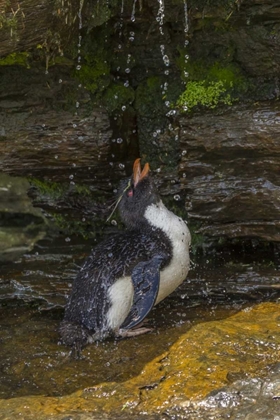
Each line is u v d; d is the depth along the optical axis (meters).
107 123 10.66
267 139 10.17
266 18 9.93
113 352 9.30
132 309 9.14
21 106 10.68
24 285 11.16
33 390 8.55
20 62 10.27
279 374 7.97
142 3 10.04
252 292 10.57
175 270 10.05
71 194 11.76
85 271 9.97
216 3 9.82
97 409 7.80
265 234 10.73
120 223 11.98
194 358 8.56
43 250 12.13
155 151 11.34
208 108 10.70
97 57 10.61
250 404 7.54
